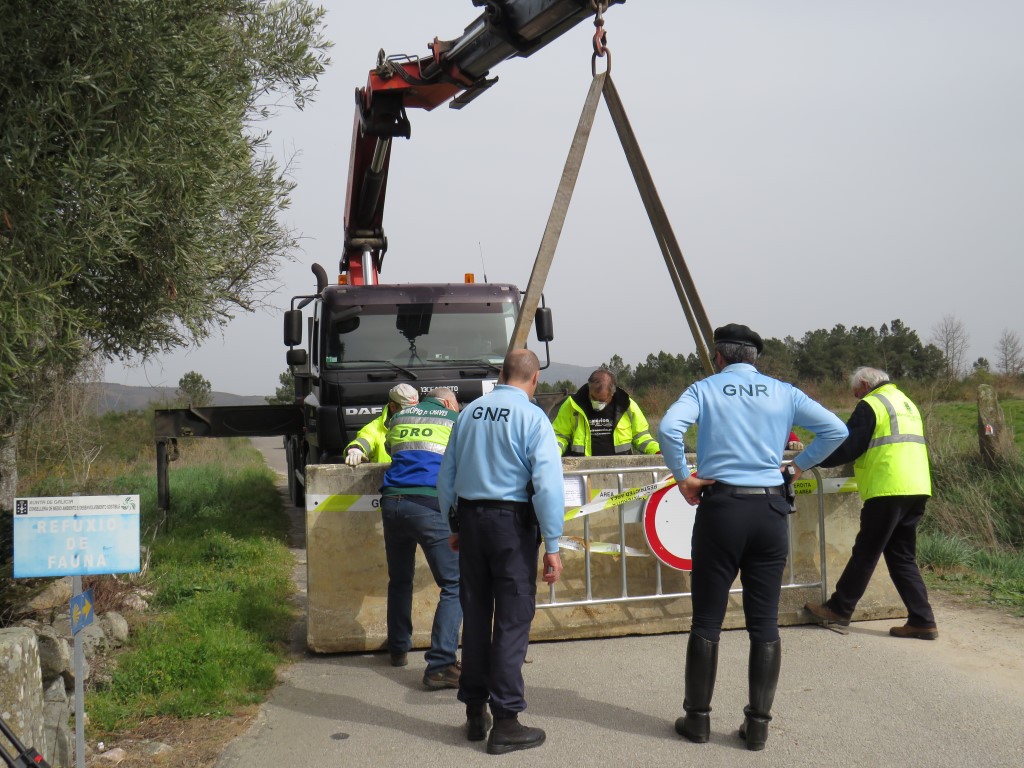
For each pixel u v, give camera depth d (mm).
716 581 4340
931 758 4066
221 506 13141
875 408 5906
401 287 10461
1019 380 24750
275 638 6305
